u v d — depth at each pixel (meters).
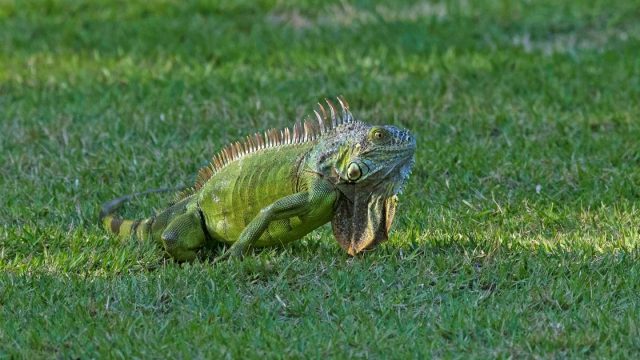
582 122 24.12
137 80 27.38
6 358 14.62
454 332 14.94
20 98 26.59
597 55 28.52
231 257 16.84
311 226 17.16
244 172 17.34
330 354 14.45
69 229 19.08
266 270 16.81
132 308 15.89
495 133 23.95
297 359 14.34
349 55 28.92
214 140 23.50
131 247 17.92
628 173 21.22
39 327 15.33
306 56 28.81
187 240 17.62
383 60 28.36
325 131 17.08
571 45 29.84
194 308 15.80
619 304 15.74
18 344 14.89
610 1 32.38
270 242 17.42
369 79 26.89
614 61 28.00
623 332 14.84
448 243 17.88
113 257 17.59
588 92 25.91
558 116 24.42
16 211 19.91
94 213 19.72
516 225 19.00
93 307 15.92
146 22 32.12
